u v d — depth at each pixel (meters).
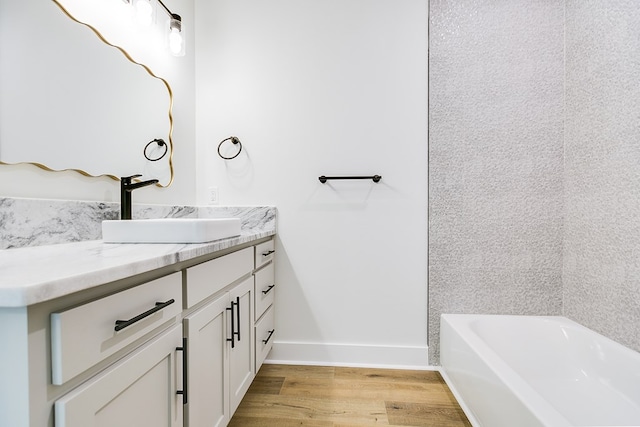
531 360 1.63
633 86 1.35
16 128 0.94
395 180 1.88
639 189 1.33
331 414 1.44
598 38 1.54
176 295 0.87
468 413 1.42
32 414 0.48
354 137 1.90
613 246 1.46
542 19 1.81
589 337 1.52
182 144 1.87
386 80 1.88
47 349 0.50
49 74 1.05
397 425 1.37
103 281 0.59
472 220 1.84
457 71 1.84
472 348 1.36
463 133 1.84
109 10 1.34
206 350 1.04
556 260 1.81
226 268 1.20
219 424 1.13
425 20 1.87
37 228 1.01
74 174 1.17
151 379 0.77
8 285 0.45
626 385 1.31
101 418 0.61
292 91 1.94
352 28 1.90
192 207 1.92
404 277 1.89
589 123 1.61
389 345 1.89
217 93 1.98
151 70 1.61
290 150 1.94
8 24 0.92
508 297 1.83
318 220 1.93
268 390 1.63
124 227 1.08
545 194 1.81
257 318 1.59
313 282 1.94
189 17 1.94
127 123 1.43
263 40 1.95
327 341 1.93
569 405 1.36
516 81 1.82
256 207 1.94
